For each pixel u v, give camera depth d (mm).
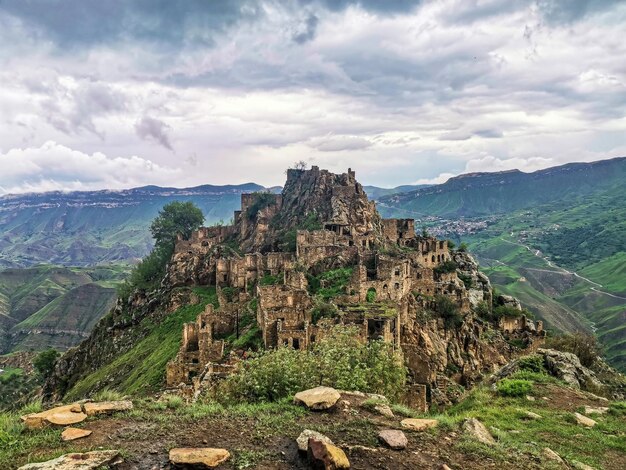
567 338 76438
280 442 24047
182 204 173875
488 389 43156
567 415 34219
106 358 129625
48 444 23219
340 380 34656
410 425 26641
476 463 23453
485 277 134875
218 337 83188
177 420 26797
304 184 153875
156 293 141375
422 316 95250
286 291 82312
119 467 21125
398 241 137000
